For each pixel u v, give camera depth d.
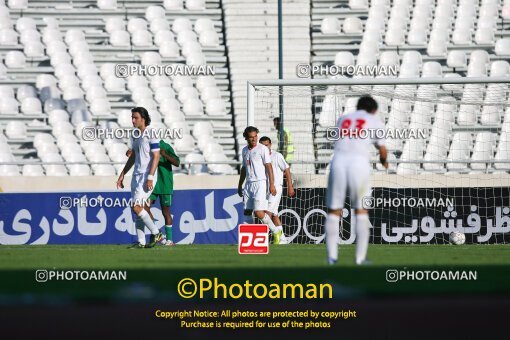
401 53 83.50
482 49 84.69
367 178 32.59
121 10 86.69
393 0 88.00
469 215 57.03
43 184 59.19
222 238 58.06
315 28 84.62
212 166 71.50
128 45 83.19
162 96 78.75
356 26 84.19
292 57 81.44
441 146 71.94
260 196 49.59
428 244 56.00
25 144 74.31
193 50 82.75
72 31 84.06
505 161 59.59
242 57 81.31
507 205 57.00
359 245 33.31
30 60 82.31
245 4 84.25
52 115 76.00
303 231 57.78
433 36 84.38
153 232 49.88
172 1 87.44
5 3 86.62
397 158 70.50
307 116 74.12
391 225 56.97
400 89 76.38
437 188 57.06
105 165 71.62
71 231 58.12
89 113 76.25
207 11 86.38
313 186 58.03
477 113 74.88
